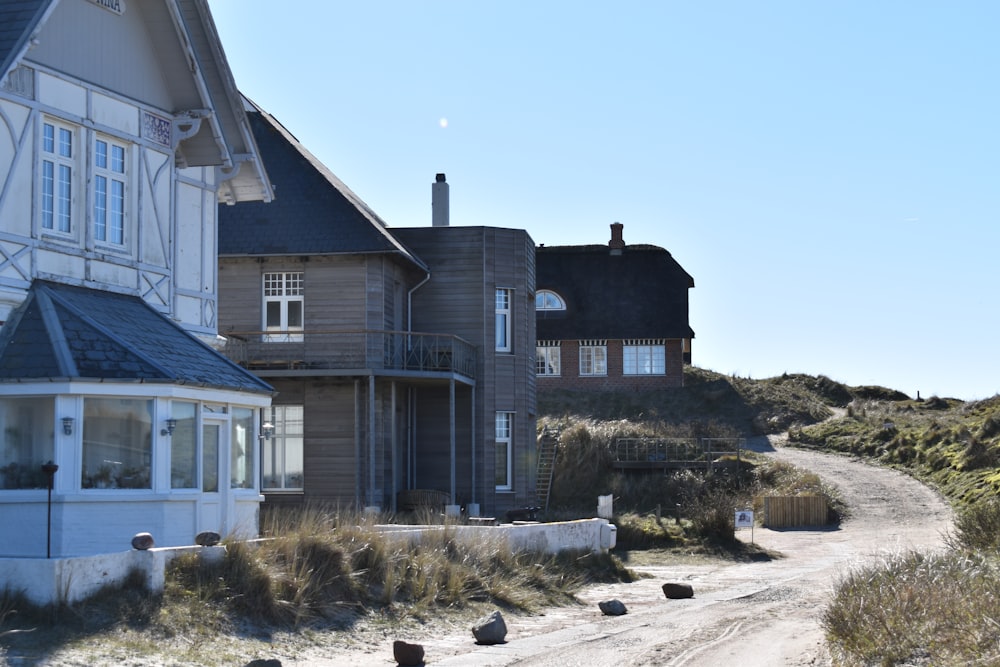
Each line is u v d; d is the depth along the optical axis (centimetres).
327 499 3142
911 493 4075
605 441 4534
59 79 1905
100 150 2002
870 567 1762
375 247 3150
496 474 3494
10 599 1302
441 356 3356
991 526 2245
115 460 1788
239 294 3234
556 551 2436
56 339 1767
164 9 2084
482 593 1906
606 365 5928
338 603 1612
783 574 2628
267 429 2811
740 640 1540
